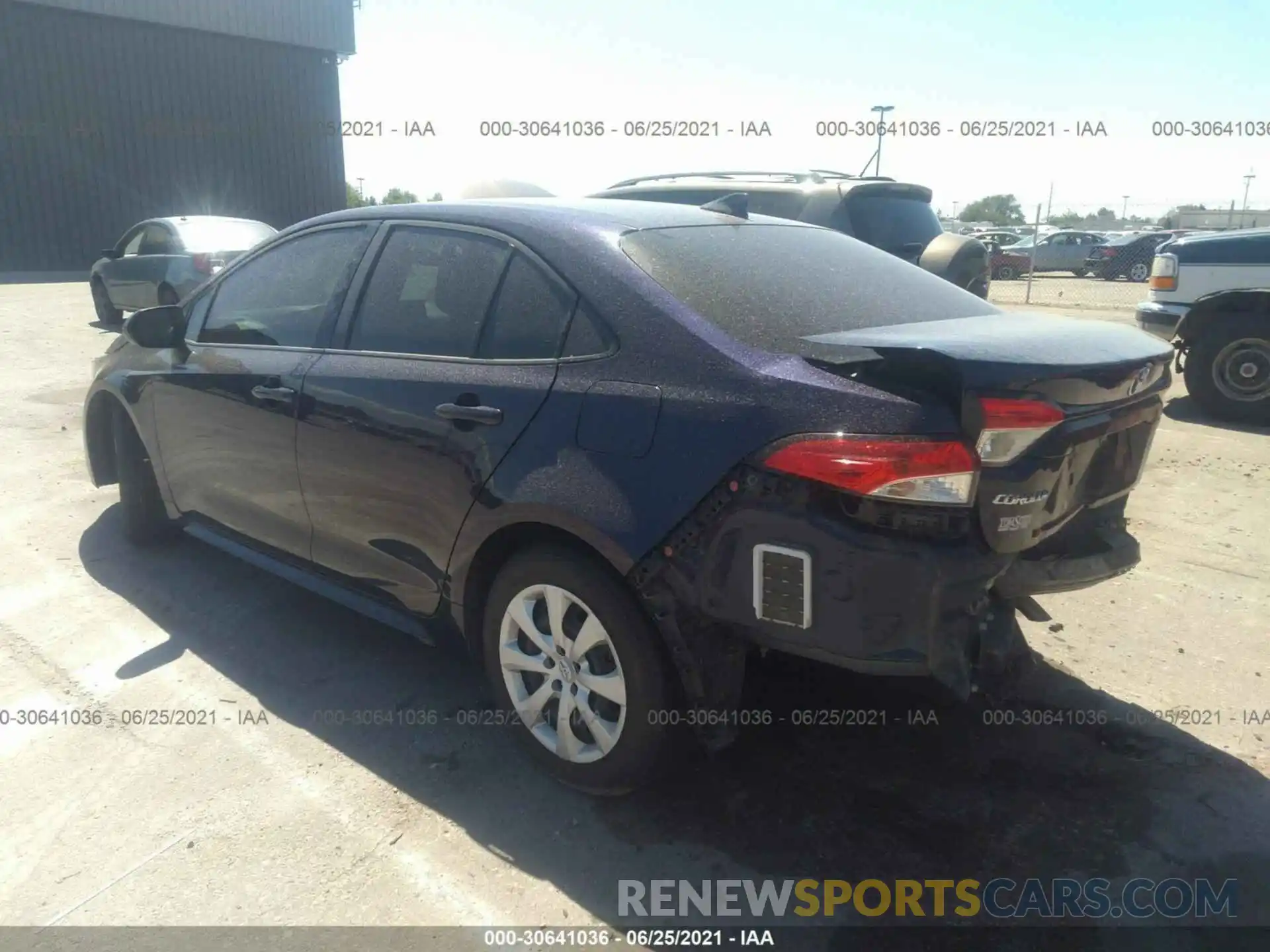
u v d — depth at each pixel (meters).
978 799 2.89
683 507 2.50
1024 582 2.61
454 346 3.13
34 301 16.17
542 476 2.74
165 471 4.34
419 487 3.10
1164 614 4.10
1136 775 3.00
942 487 2.28
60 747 3.14
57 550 4.81
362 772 3.03
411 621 3.34
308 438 3.48
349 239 3.65
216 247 11.95
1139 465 2.93
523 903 2.48
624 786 2.80
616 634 2.68
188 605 4.20
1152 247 24.73
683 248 3.03
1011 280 27.34
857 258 3.47
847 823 2.79
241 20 26.69
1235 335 7.47
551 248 3.00
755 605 2.45
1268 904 2.47
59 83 23.91
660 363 2.63
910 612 2.32
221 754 3.11
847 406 2.36
